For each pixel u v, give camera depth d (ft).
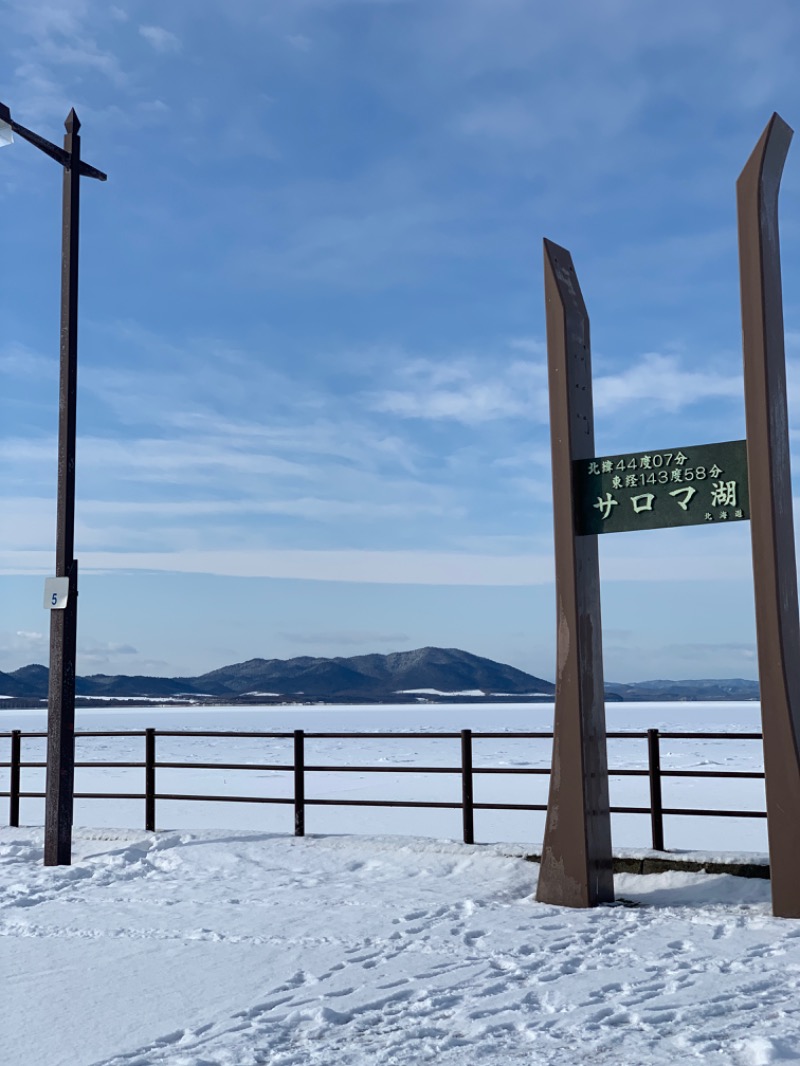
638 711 382.42
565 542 24.27
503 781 75.92
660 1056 13.53
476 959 18.57
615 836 44.14
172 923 21.98
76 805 61.52
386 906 23.21
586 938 19.98
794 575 22.76
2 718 380.99
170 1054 13.97
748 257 22.57
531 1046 14.07
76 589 30.42
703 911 22.21
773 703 21.79
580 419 25.07
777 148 22.98
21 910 23.52
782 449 22.80
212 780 85.15
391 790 67.67
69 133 31.58
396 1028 14.90
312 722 289.74
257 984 17.24
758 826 47.85
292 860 28.63
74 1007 16.11
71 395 30.96
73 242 31.30
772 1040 13.62
